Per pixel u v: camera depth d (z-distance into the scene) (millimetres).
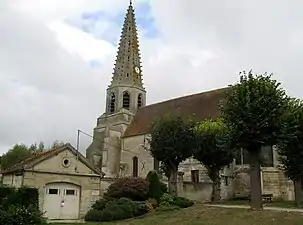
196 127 27453
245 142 18266
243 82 19328
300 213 16312
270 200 28703
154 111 45094
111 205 20547
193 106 40406
